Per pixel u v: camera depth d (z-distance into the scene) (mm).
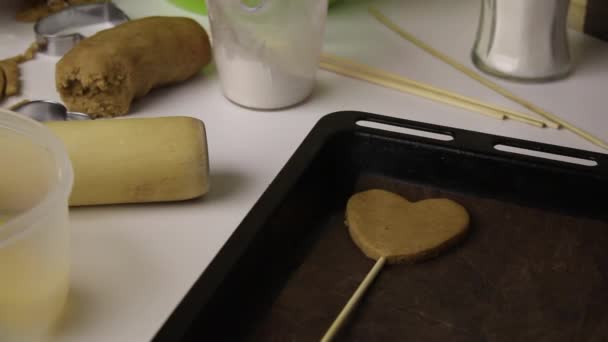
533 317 705
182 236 730
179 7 1003
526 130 840
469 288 722
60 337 664
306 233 761
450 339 691
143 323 673
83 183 729
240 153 805
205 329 666
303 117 848
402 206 764
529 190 778
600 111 863
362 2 1022
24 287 633
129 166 729
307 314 703
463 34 971
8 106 855
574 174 763
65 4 995
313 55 842
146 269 706
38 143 669
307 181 764
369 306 708
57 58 921
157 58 847
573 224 764
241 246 694
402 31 966
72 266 705
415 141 785
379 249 732
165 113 851
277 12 802
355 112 809
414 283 724
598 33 958
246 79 834
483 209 776
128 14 990
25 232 622
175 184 737
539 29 883
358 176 803
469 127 842
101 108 834
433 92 875
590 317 706
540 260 740
